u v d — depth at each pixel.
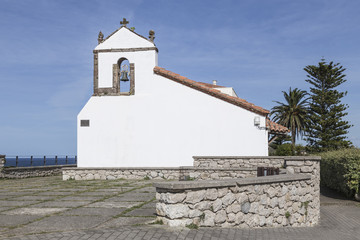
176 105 16.19
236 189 6.81
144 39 16.62
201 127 15.85
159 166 16.12
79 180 15.89
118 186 12.76
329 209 12.11
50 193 10.76
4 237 5.11
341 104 40.78
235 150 15.41
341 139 39.91
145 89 16.50
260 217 7.47
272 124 16.64
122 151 16.42
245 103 15.38
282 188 8.39
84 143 16.66
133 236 5.16
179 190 5.75
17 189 12.13
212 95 15.83
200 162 14.62
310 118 42.56
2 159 16.89
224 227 6.45
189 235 5.42
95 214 7.07
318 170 10.60
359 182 13.05
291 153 27.41
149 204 8.34
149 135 16.30
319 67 41.38
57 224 6.14
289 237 6.53
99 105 16.72
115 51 16.80
